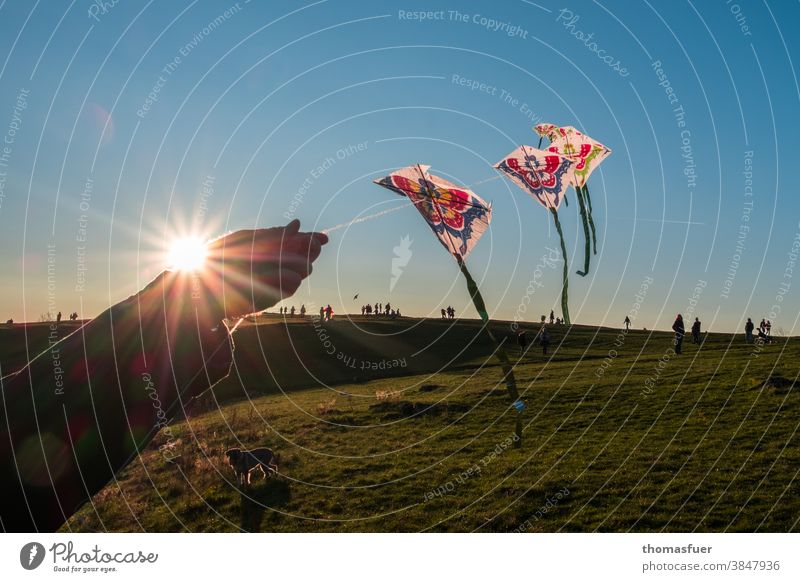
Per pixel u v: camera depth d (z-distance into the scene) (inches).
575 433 809.5
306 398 1333.7
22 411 50.8
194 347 52.5
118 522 607.2
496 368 1606.8
